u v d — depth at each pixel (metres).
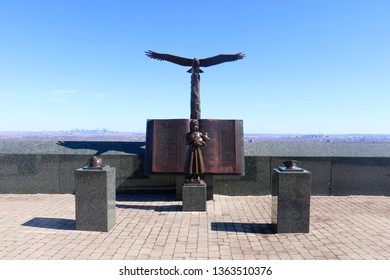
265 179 11.81
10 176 11.88
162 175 11.45
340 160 11.82
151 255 6.16
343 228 7.91
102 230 7.55
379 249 6.53
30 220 8.45
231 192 11.82
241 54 11.58
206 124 11.20
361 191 11.82
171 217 8.87
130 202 10.67
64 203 10.44
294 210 7.51
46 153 11.92
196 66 11.86
